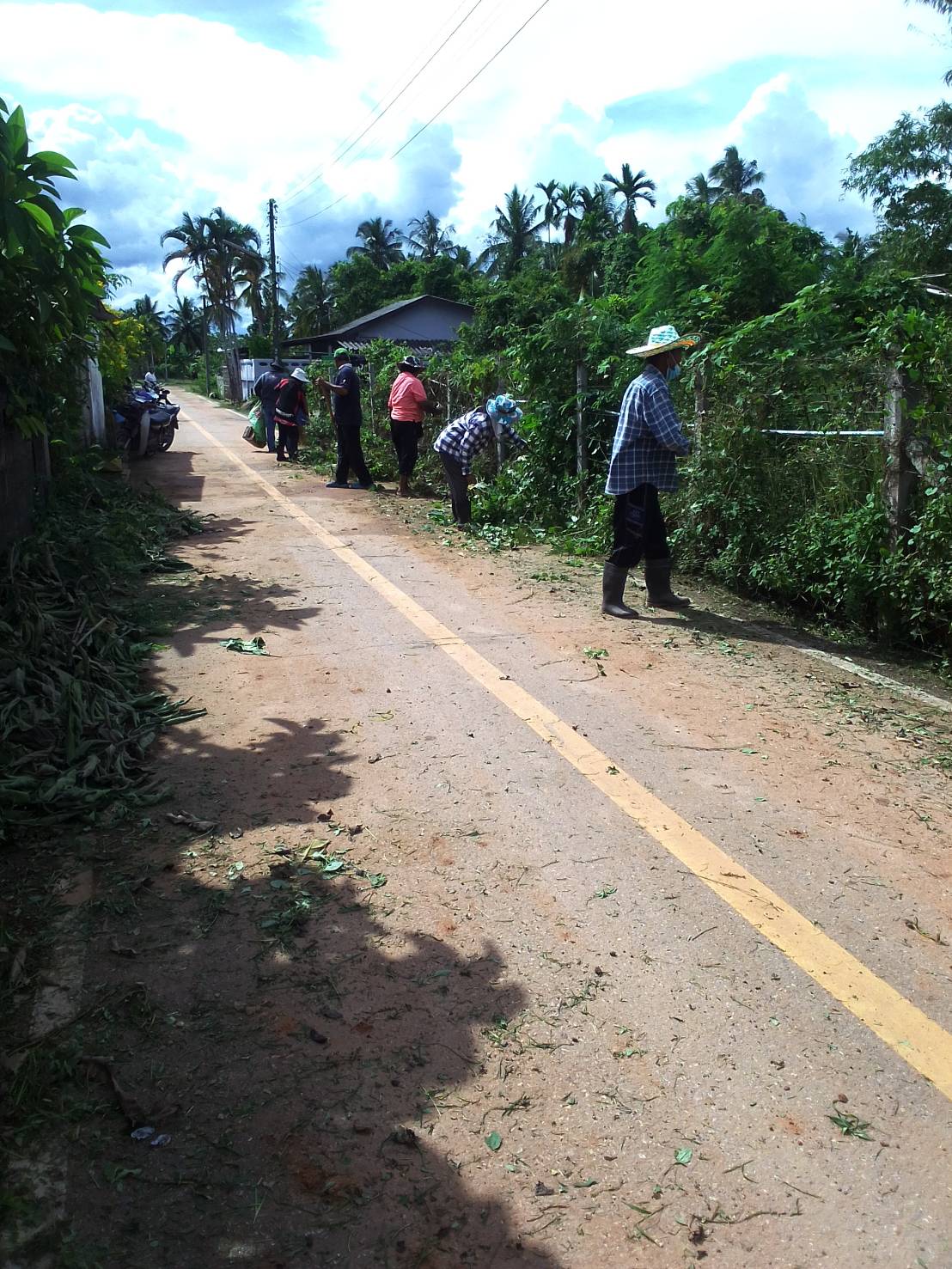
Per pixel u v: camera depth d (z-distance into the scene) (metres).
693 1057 2.61
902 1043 2.66
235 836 3.73
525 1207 2.17
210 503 12.32
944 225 20.75
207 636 6.31
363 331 45.09
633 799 4.05
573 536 9.58
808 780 4.25
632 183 56.03
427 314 46.00
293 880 3.43
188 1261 2.04
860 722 4.95
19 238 5.29
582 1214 2.16
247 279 55.38
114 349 15.57
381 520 11.03
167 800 4.02
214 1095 2.47
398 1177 2.25
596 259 45.12
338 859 3.57
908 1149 2.32
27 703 4.56
